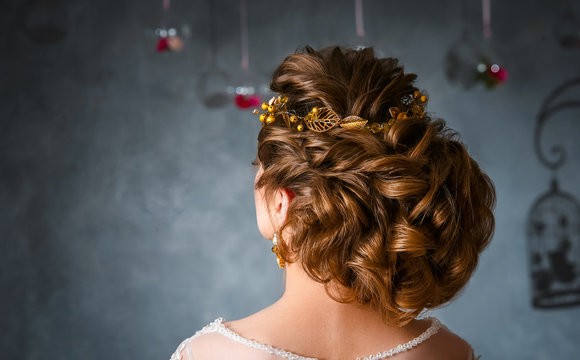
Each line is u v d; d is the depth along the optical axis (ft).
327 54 2.73
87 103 9.70
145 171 9.87
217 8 9.94
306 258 2.33
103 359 9.82
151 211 9.90
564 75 10.93
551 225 10.92
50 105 9.59
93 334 9.79
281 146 2.50
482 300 10.80
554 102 10.91
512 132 10.79
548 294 10.93
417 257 2.41
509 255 10.82
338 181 2.36
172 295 10.01
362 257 2.31
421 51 10.48
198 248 10.07
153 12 9.80
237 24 10.01
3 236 9.50
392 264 2.35
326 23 10.22
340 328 2.42
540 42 10.82
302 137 2.46
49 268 9.64
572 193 10.98
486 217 2.76
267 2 10.07
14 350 9.55
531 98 10.83
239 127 10.12
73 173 9.68
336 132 2.43
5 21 9.41
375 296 2.40
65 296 9.70
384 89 2.51
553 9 10.84
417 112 2.64
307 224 2.35
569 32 8.28
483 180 2.79
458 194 2.53
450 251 2.53
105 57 9.71
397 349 2.47
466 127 10.66
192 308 10.07
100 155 9.75
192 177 10.03
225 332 2.41
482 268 10.81
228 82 7.94
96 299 9.78
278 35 10.11
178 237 10.01
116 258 9.84
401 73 2.62
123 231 9.85
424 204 2.37
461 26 10.54
